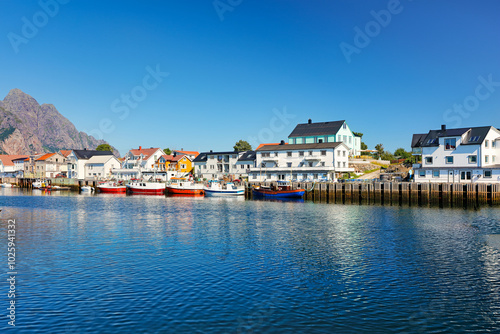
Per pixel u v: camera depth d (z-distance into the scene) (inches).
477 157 2834.6
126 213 2215.8
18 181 5723.4
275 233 1541.6
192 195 3718.0
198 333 666.2
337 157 3767.2
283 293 850.1
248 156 4564.5
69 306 780.0
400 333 669.9
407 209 2341.3
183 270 1018.1
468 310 762.8
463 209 2297.0
